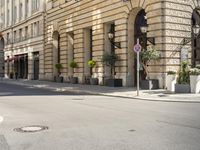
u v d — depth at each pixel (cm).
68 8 4019
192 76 2300
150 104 1772
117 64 3120
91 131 989
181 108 1566
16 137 925
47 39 4644
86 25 3644
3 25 6950
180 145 801
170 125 1076
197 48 2972
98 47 3428
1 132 998
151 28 2747
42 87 3466
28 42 5406
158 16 2680
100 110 1499
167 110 1486
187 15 2820
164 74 2656
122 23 3067
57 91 2895
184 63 2391
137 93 2253
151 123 1119
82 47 3747
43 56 4806
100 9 3388
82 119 1228
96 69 3459
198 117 1254
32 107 1633
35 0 5225
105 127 1053
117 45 3127
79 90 2794
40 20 4894
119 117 1269
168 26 2680
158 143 823
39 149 788
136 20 3070
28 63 5400
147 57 2622
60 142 853
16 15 6172
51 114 1376
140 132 963
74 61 3856
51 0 4500
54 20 4416
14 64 6131
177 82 2394
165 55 2659
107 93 2461
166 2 2673
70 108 1585
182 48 2759
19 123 1156
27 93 2611
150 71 2753
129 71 3058
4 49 6812
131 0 2958
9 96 2308
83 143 837
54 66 4528
